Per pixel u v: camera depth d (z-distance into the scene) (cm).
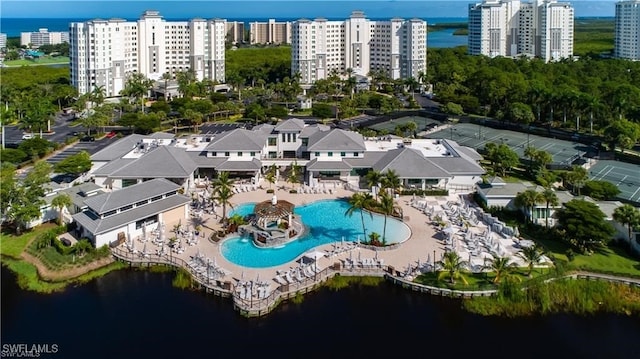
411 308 7900
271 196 12125
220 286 8181
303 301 8056
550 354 6975
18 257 9294
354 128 18700
